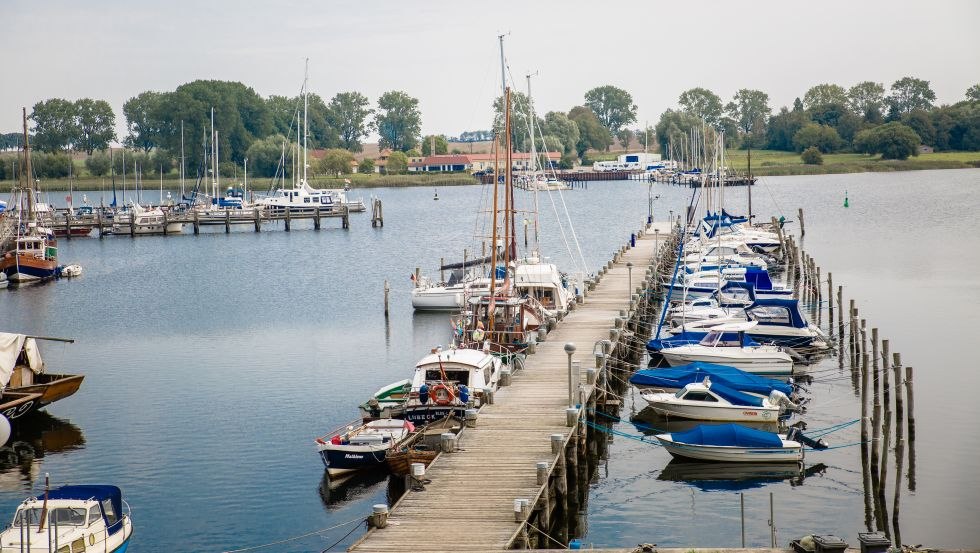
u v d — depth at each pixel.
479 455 32.31
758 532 30.84
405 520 27.03
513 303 49.34
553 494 31.55
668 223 122.38
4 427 38.94
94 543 27.31
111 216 130.38
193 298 76.31
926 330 57.62
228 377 50.16
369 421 39.38
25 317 69.25
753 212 142.50
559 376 42.53
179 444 39.56
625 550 24.11
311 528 31.50
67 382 44.19
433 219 148.38
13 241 89.50
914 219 124.12
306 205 131.62
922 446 37.97
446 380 38.78
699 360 48.16
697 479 35.62
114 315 69.44
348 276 86.62
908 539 30.06
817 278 67.62
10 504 33.62
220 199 147.25
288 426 41.69
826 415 42.78
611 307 59.81
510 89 56.69
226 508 33.12
